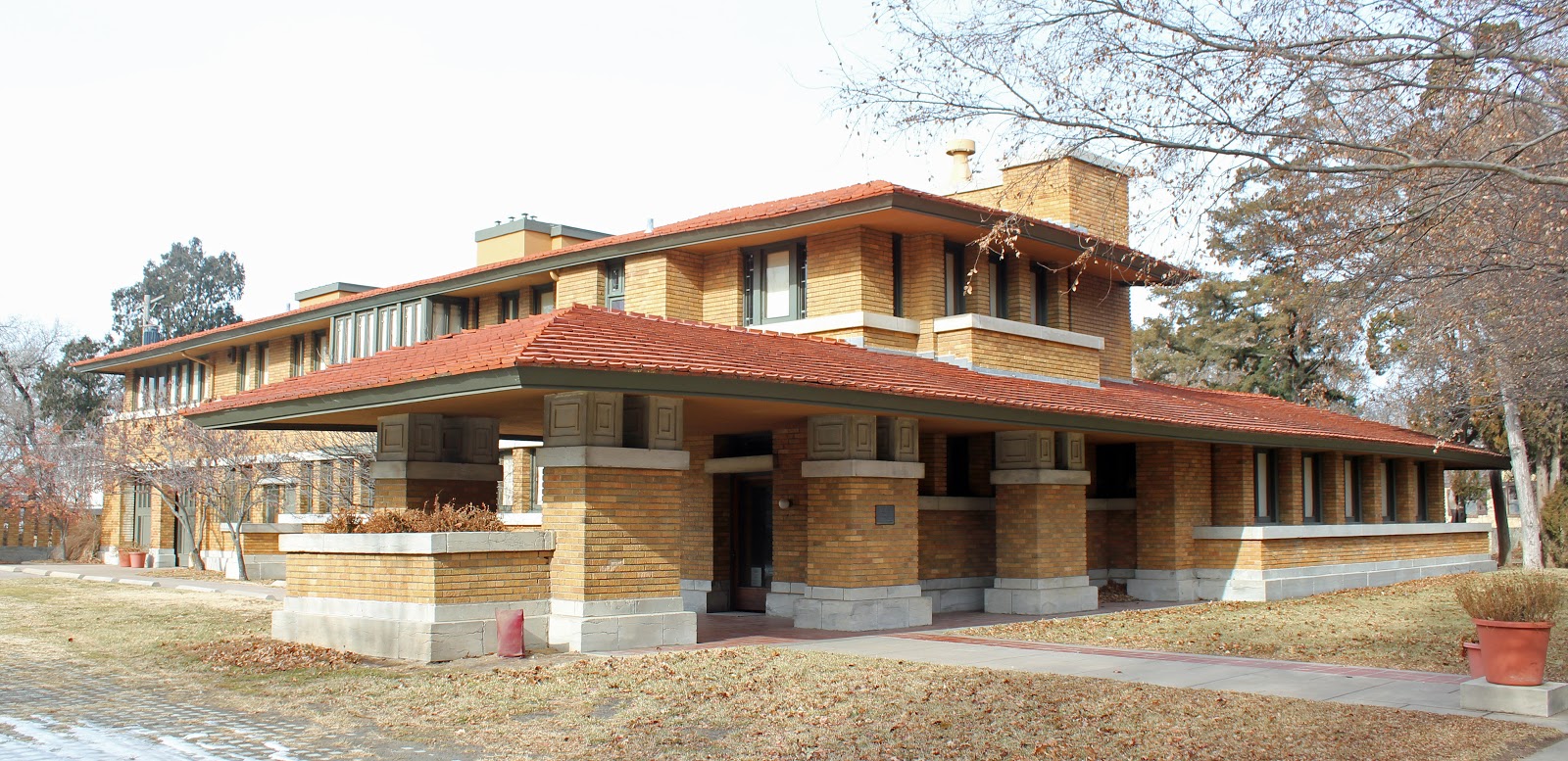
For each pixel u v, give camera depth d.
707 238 22.02
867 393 16.28
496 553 14.59
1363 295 14.80
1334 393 40.34
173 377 39.16
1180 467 24.47
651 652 14.89
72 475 42.28
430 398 14.65
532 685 12.48
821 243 21.42
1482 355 23.16
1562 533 34.22
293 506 33.56
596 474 15.06
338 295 35.78
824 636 17.23
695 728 10.64
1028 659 14.66
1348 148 13.24
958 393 17.72
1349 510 28.92
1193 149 13.34
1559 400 26.31
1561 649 15.78
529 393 15.23
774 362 16.14
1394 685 12.84
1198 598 24.62
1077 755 9.66
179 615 20.44
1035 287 23.67
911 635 17.45
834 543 18.23
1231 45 13.09
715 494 22.50
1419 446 29.39
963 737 10.26
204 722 11.02
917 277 21.70
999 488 21.80
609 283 24.55
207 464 31.61
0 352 53.84
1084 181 24.48
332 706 11.60
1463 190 13.61
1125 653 15.37
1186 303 42.94
